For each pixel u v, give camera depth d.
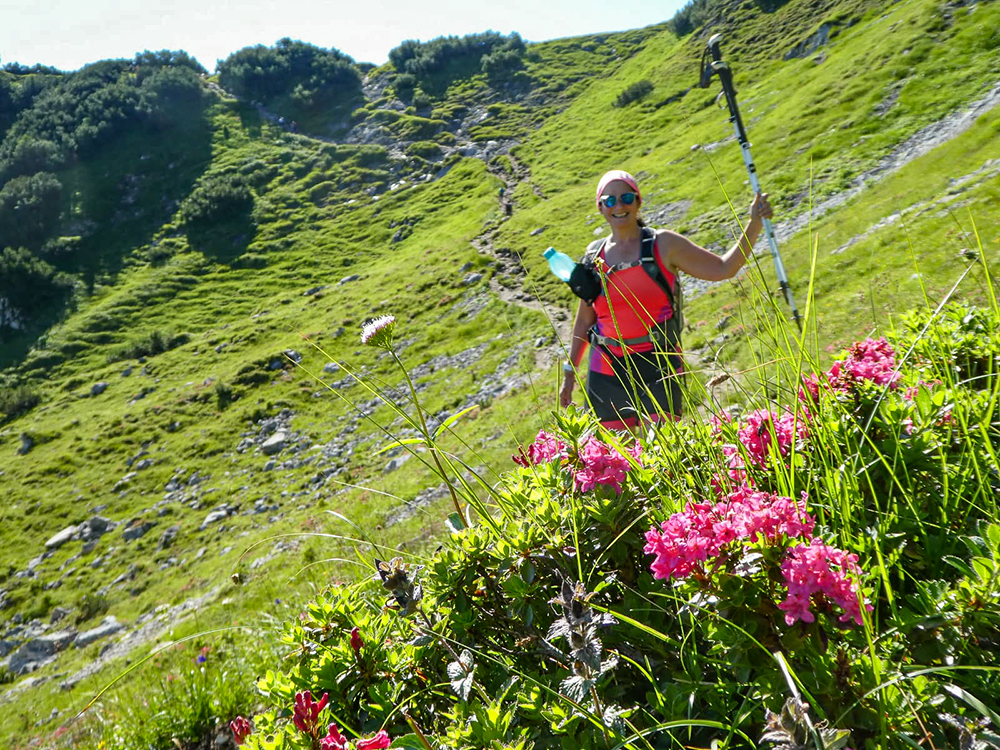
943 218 20.17
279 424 50.47
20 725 22.31
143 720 5.62
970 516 2.06
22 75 141.00
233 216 98.69
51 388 71.12
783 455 2.29
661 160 65.50
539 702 1.81
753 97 67.75
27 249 94.00
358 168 105.81
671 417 2.79
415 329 54.88
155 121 119.88
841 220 29.42
